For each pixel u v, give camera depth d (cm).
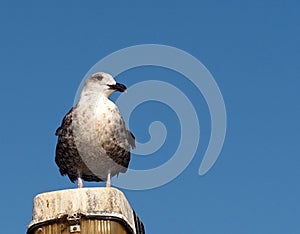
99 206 980
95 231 964
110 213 973
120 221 981
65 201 988
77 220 966
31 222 993
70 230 964
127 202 1043
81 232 962
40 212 991
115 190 999
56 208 987
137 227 1113
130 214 1048
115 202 988
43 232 977
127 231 1006
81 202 984
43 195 999
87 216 968
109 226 968
